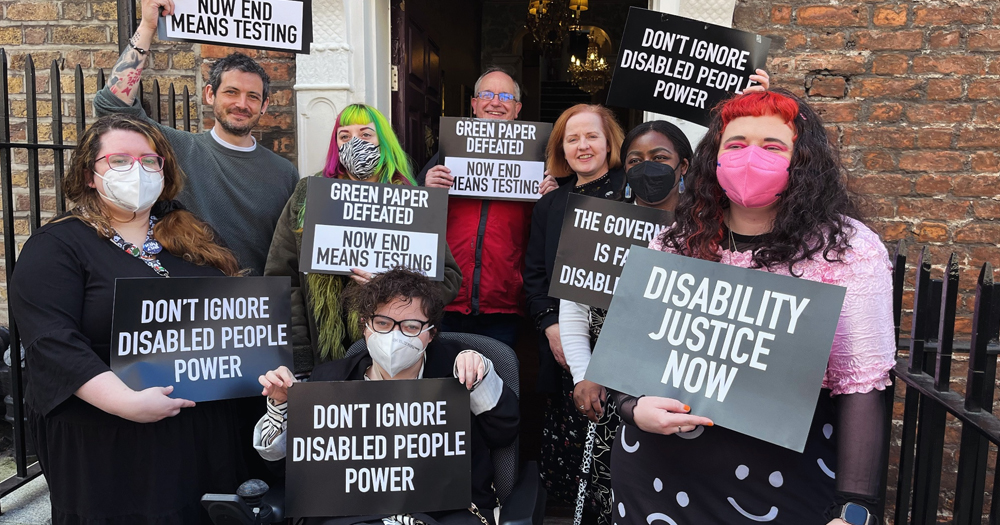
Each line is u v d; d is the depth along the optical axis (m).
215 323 1.81
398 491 1.72
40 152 3.44
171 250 1.87
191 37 2.42
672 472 1.40
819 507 1.31
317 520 1.73
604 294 2.04
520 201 2.88
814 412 1.24
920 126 2.92
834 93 2.96
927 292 1.69
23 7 3.39
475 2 8.25
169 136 2.48
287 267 2.38
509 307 2.87
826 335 1.23
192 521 1.80
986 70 2.86
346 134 2.40
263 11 2.48
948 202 2.93
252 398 2.08
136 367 1.69
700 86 2.25
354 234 2.25
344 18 3.13
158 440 1.72
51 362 1.60
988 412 1.47
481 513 1.82
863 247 1.24
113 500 1.70
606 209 2.06
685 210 1.44
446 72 6.11
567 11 7.50
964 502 1.47
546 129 2.79
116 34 3.37
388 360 1.76
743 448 1.33
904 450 1.77
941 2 2.86
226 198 2.58
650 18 2.26
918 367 1.69
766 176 1.25
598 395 2.06
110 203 1.75
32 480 2.70
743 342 1.29
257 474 2.10
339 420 1.72
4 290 3.50
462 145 2.80
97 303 1.71
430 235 2.29
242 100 2.53
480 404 1.82
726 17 2.94
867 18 2.91
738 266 1.34
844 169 1.38
